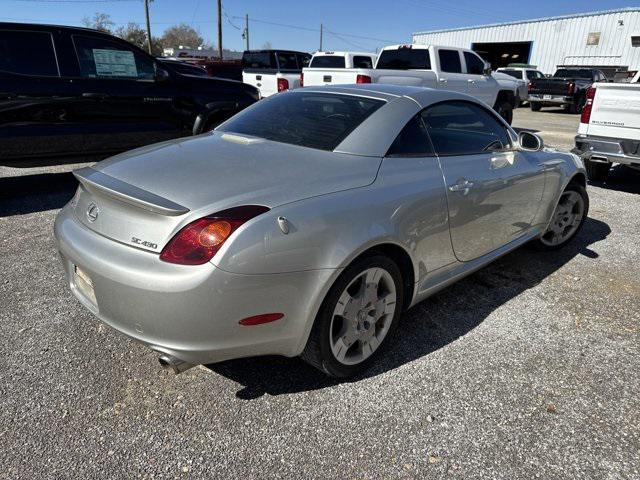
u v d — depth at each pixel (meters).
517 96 13.23
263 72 13.16
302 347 2.32
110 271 2.09
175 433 2.22
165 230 2.04
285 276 2.10
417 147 2.87
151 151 2.75
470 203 3.06
